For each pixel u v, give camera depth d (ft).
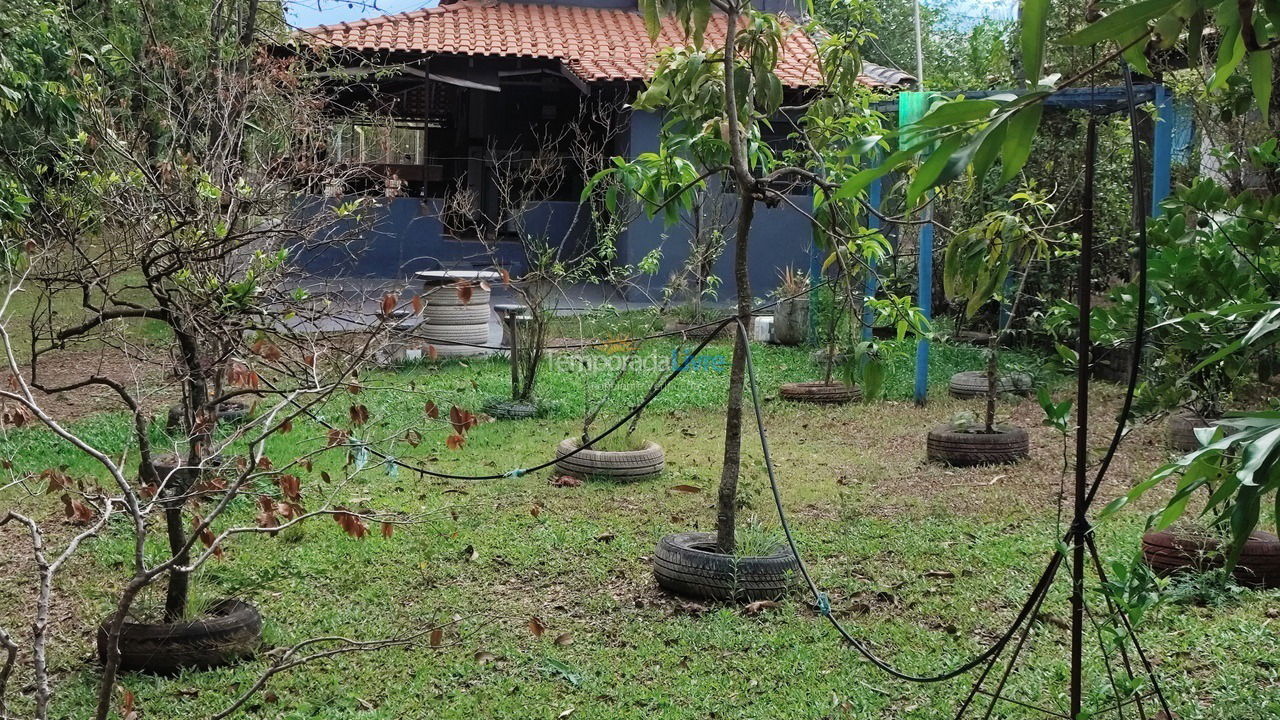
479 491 24.12
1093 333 12.67
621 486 24.72
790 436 30.53
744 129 18.04
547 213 60.54
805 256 56.18
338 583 18.26
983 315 46.03
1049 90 5.20
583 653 15.31
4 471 24.26
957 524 21.42
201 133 24.79
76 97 23.82
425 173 58.85
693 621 16.43
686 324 45.85
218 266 15.58
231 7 35.32
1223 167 18.01
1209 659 14.44
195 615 15.30
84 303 14.98
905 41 86.79
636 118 54.70
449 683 14.40
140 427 14.65
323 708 13.55
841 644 15.39
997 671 14.29
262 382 15.64
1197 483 7.46
